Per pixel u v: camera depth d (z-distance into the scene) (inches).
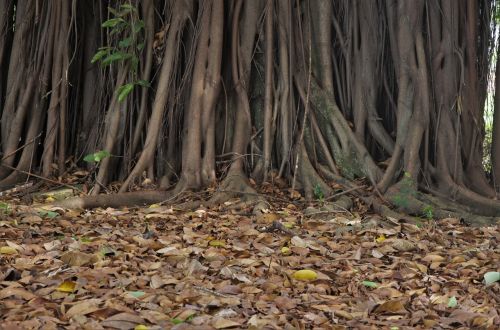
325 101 346.0
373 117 347.3
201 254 203.0
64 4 354.6
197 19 344.2
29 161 350.3
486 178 353.4
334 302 162.9
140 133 348.5
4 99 372.8
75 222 254.1
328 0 353.4
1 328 127.0
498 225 288.4
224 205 304.2
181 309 146.9
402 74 335.3
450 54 335.9
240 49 349.4
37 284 161.6
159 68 349.4
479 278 192.7
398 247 228.2
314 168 336.8
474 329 146.6
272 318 146.3
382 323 149.6
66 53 354.6
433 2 338.0
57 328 131.7
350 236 243.1
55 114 353.1
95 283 164.6
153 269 185.9
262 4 349.4
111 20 335.6
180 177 332.5
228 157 344.8
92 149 360.8
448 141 332.8
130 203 308.2
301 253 210.2
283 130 341.1
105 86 362.6
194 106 336.2
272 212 286.2
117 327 133.7
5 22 370.0
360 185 327.3
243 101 344.8
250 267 188.5
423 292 178.5
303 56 350.6
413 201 310.7
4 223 234.4
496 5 361.4
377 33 351.6
